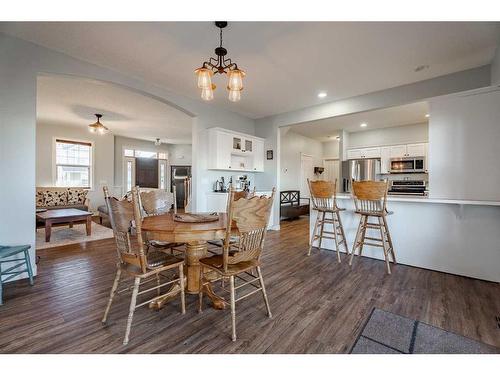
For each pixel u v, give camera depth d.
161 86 3.90
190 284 2.27
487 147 2.67
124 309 2.02
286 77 3.50
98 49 2.79
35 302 2.12
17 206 2.56
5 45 2.48
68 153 6.77
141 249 1.69
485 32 2.44
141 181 8.62
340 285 2.53
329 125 6.53
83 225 5.64
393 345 1.59
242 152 5.14
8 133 2.50
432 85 3.50
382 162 6.50
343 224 3.73
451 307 2.07
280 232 5.23
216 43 2.65
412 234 3.12
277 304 2.13
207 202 4.75
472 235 2.75
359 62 3.05
